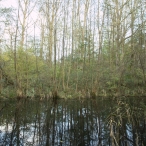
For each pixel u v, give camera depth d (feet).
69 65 66.69
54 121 28.19
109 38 65.62
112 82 56.80
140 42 39.96
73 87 62.03
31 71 57.57
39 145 18.97
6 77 52.60
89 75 62.28
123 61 45.50
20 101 49.32
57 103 46.57
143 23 36.01
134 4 42.63
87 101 49.21
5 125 26.14
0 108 39.40
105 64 61.16
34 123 27.14
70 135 21.88
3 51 55.83
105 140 19.93
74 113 33.78
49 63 65.51
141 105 35.04
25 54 56.44
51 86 57.57
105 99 51.24
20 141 20.10
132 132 21.70
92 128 24.23
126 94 52.70
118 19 48.19
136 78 52.60
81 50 68.33
